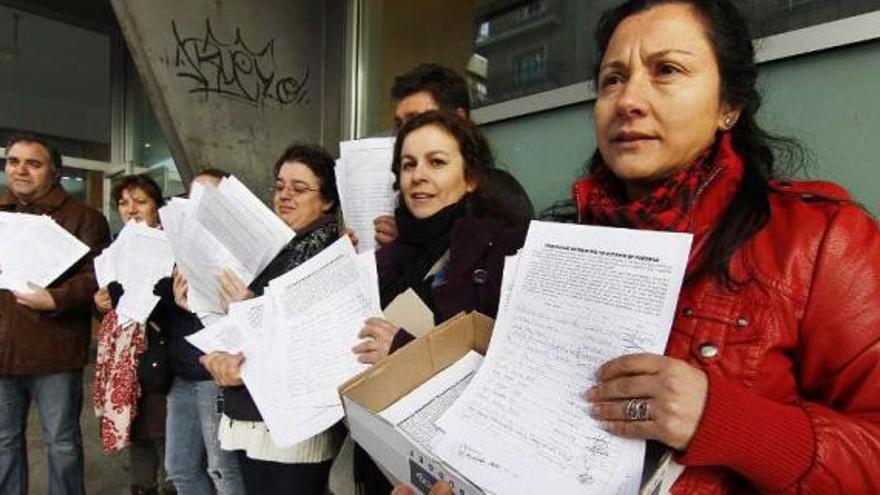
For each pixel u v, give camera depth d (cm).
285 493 128
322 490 132
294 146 164
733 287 53
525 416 54
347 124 312
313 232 145
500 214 115
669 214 58
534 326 58
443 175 113
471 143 117
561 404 53
